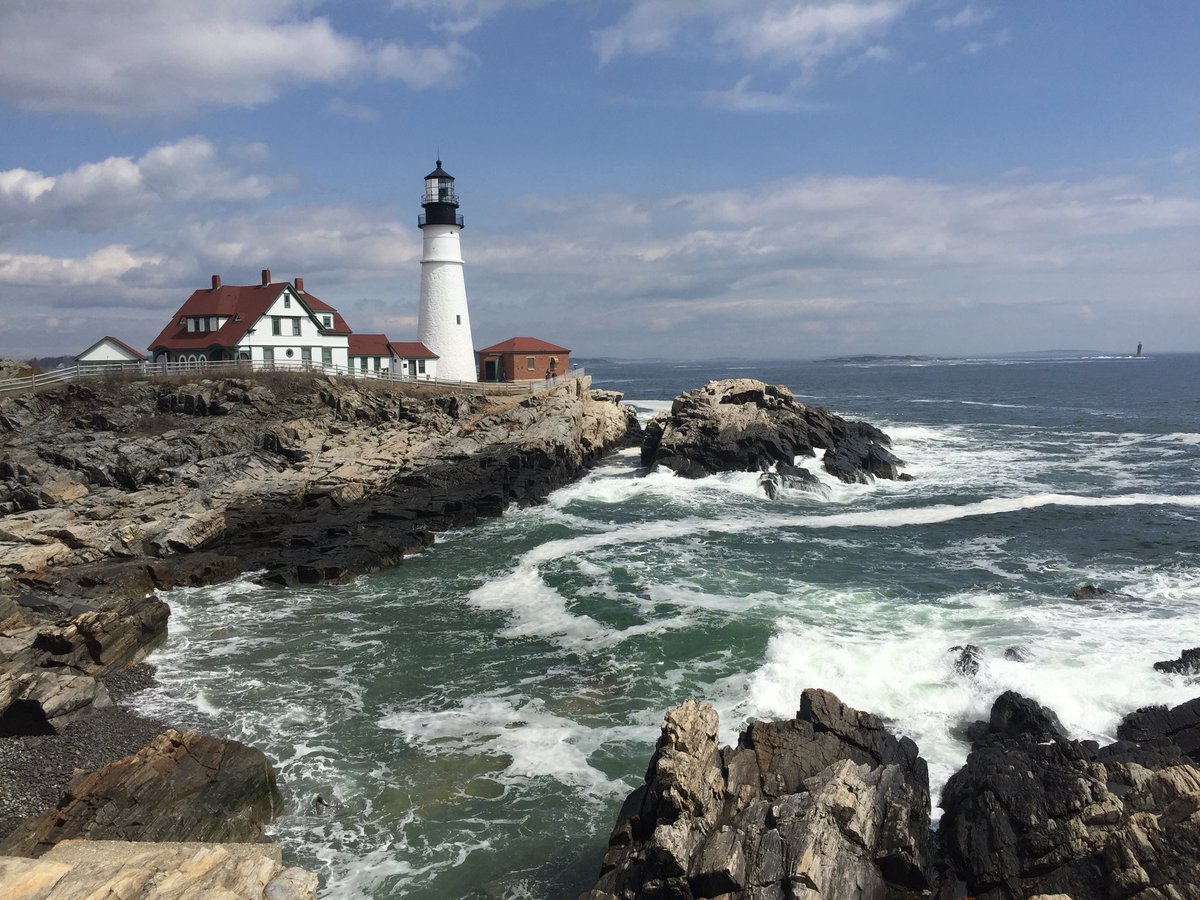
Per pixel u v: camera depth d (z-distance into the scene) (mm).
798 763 15328
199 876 11547
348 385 52750
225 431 43750
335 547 32938
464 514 39281
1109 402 103688
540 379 71938
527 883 14406
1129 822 12891
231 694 21391
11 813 15695
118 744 18578
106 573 29141
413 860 15031
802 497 44812
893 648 22016
